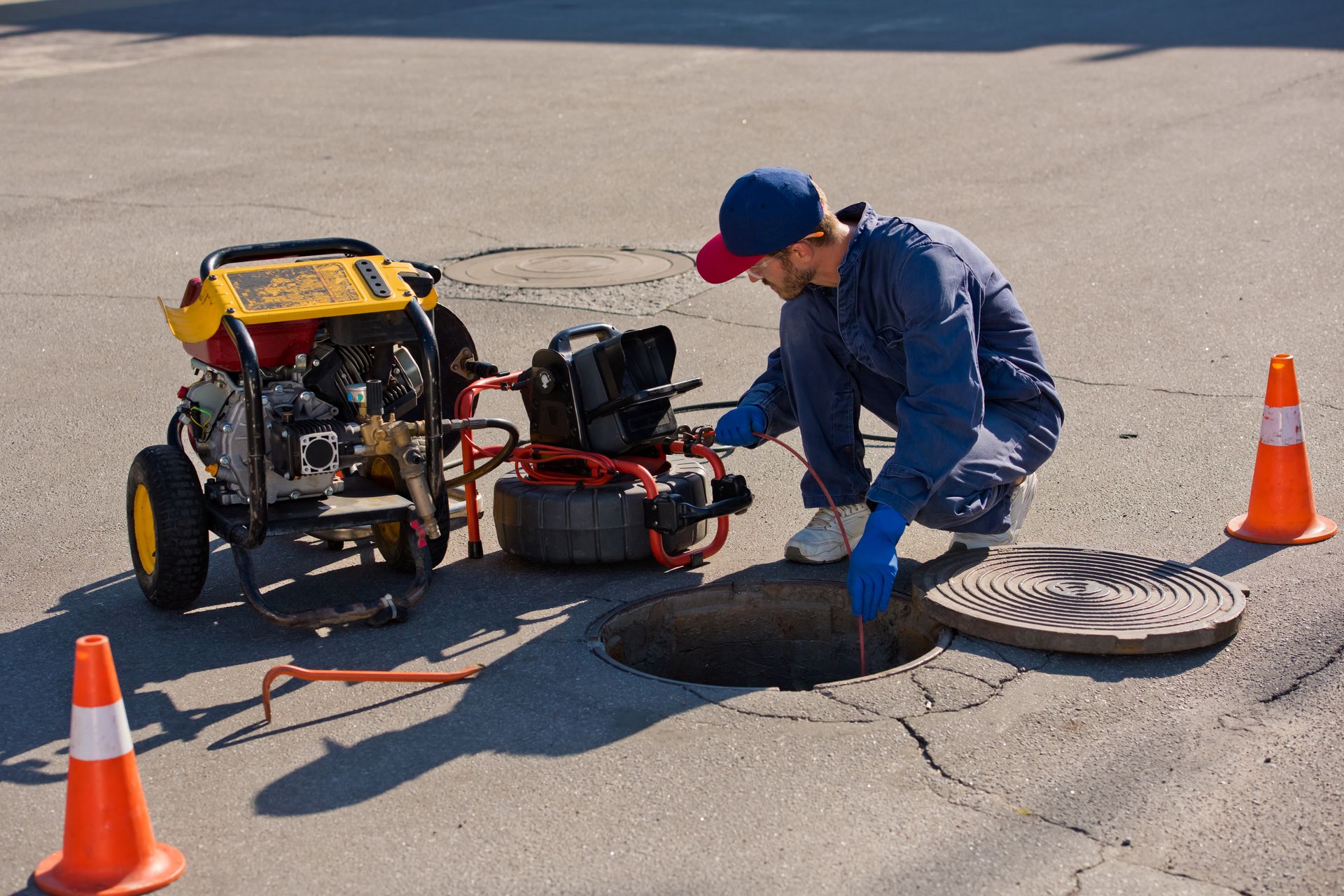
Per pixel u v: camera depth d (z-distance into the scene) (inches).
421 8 873.5
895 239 165.3
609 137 490.3
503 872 122.7
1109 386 259.0
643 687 155.5
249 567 168.6
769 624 183.5
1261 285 316.8
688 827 128.7
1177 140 466.9
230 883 122.3
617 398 183.0
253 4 911.7
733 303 313.6
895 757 139.6
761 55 658.2
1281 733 141.8
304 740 146.0
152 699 155.6
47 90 601.3
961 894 118.2
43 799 136.3
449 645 167.0
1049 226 370.6
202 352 174.9
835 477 188.7
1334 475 213.2
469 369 195.6
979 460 173.0
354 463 176.1
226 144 489.4
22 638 172.1
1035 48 668.1
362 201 409.4
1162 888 118.5
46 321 309.9
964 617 162.9
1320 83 552.1
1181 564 176.2
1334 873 120.0
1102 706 147.9
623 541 185.0
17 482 225.8
